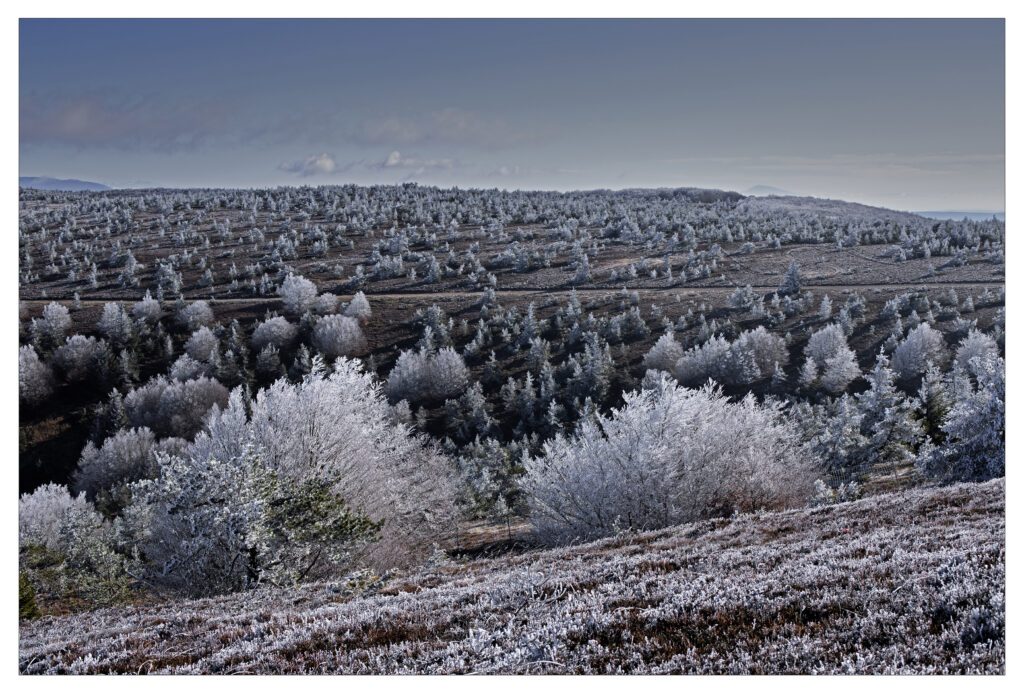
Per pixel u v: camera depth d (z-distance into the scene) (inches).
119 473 1931.6
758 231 5364.2
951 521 474.9
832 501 896.9
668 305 3878.0
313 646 354.6
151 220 5580.7
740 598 335.9
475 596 416.8
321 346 3356.3
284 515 688.4
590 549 604.7
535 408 2992.1
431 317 3742.6
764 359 2947.8
